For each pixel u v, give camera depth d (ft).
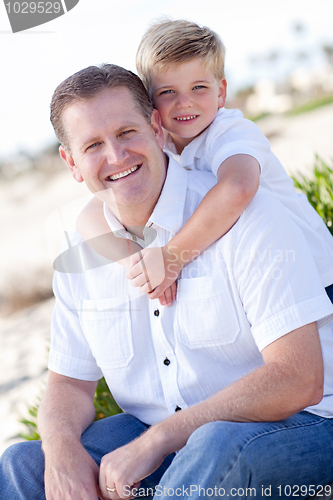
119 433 5.51
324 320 4.81
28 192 57.98
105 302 5.65
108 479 4.47
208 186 6.09
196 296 5.15
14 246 30.40
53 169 71.72
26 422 10.11
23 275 26.04
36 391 16.60
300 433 4.41
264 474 4.09
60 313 6.01
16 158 79.61
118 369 5.61
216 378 5.14
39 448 5.25
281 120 65.05
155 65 7.33
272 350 4.57
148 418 5.66
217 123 7.18
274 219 4.91
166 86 7.37
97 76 5.33
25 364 19.35
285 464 4.17
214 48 7.45
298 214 6.66
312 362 4.44
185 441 4.40
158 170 5.67
